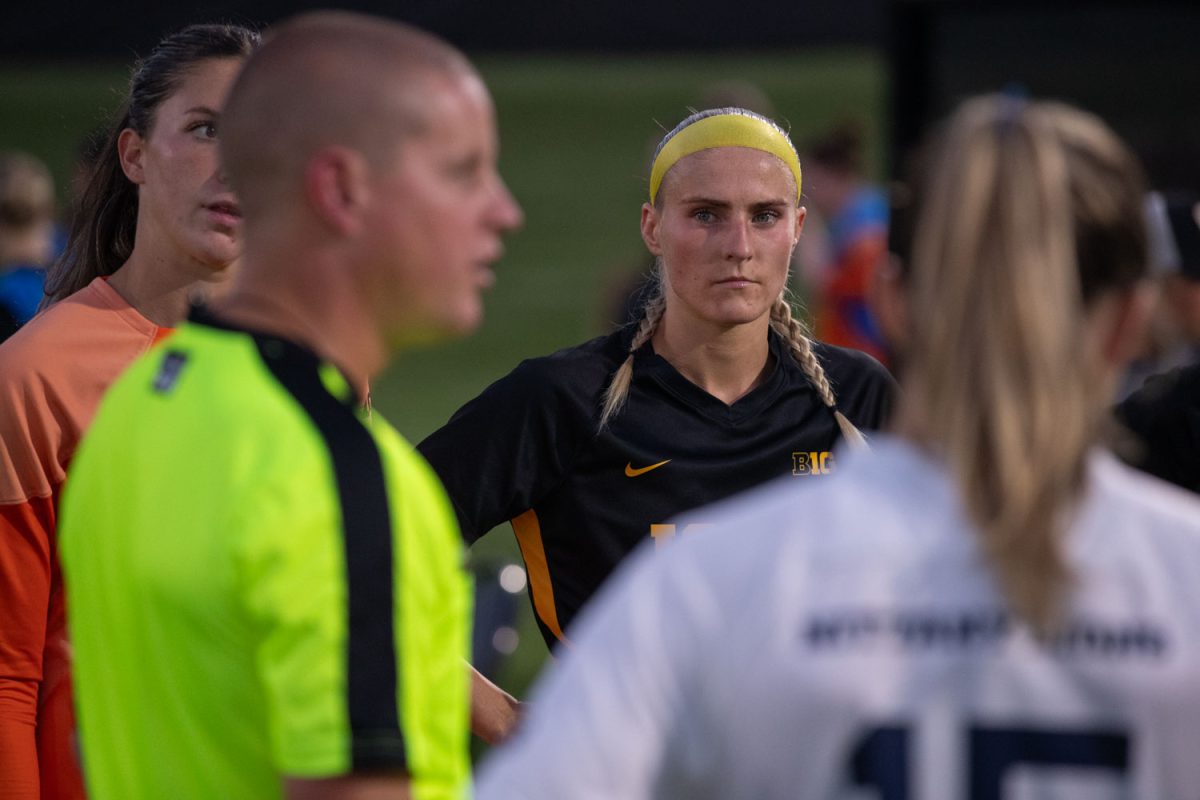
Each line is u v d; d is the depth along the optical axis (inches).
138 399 235.8
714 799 189.5
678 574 190.4
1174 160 903.7
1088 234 188.7
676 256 407.5
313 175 223.9
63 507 252.4
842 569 186.2
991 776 179.8
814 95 3061.0
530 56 2106.3
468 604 243.9
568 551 421.7
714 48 2123.5
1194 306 477.1
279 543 210.8
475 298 233.9
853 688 181.9
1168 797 179.9
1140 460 425.7
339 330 230.7
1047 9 935.7
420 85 225.1
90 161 436.1
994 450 182.9
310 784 209.9
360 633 212.4
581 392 412.5
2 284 735.7
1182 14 914.7
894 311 207.0
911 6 953.5
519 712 410.3
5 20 1947.6
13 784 350.6
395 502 218.5
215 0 1870.1
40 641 362.3
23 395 363.6
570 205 2485.2
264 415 219.5
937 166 193.5
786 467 425.1
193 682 219.9
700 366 418.0
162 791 227.0
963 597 183.2
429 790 224.1
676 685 187.9
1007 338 183.9
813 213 1325.0
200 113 372.5
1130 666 180.1
